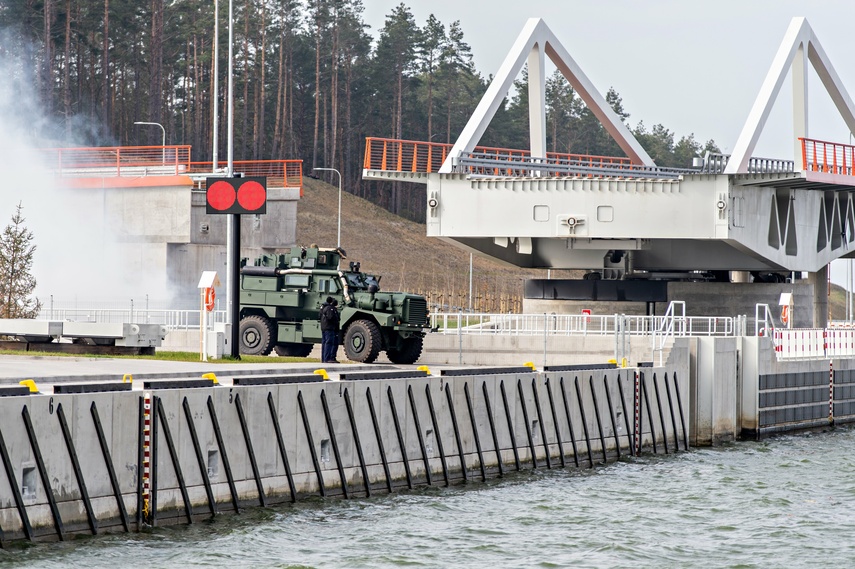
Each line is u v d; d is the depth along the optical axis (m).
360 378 106.81
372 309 157.62
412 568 83.88
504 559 88.25
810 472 135.88
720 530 102.50
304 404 99.44
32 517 77.75
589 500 112.75
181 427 88.56
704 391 159.25
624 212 189.50
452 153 197.12
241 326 163.62
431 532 94.75
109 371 113.19
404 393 110.12
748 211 191.88
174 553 81.06
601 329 172.88
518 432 124.75
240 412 93.44
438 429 114.00
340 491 102.94
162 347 175.50
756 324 169.38
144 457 85.81
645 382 146.38
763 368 168.75
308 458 100.06
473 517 101.31
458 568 84.69
